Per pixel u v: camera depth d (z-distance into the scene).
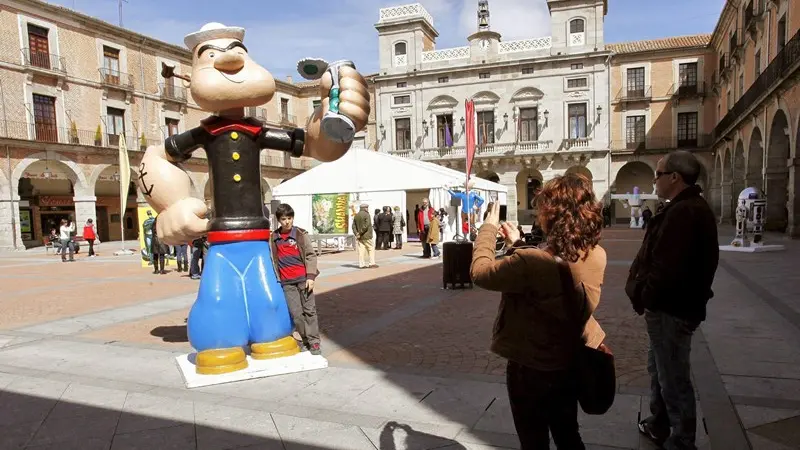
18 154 24.44
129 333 6.19
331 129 4.48
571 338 1.99
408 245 20.12
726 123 26.64
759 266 10.05
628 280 2.96
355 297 8.23
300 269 4.95
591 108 33.34
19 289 10.41
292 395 3.97
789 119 16.14
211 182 4.77
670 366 2.65
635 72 34.22
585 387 2.01
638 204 29.27
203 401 3.90
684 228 2.54
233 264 4.66
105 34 28.39
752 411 3.33
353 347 5.30
